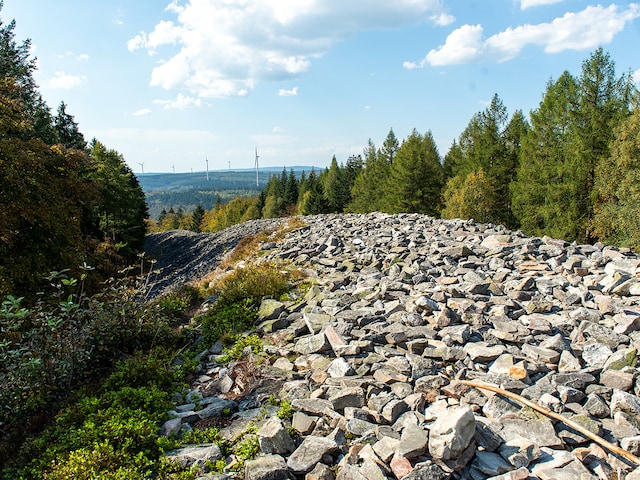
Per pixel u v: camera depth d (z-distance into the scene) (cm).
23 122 1792
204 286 1389
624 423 426
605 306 715
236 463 421
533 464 385
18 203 1503
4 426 551
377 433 425
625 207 2806
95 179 4181
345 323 716
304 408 498
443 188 5266
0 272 1430
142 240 5578
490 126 4738
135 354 687
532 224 3781
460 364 558
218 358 709
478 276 937
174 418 519
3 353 609
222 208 12650
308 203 7388
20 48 3067
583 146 3228
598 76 3222
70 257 1708
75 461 411
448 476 361
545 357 561
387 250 1328
